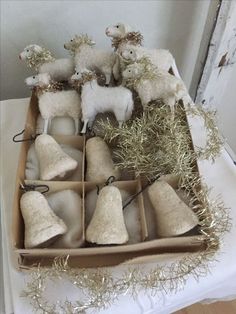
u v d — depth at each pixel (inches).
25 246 20.5
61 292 21.1
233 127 41.9
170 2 35.3
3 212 24.9
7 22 33.2
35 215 21.2
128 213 23.0
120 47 27.5
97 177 23.9
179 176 23.6
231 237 23.8
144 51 28.2
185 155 24.0
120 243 20.5
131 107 26.3
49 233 20.4
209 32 36.2
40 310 20.3
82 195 23.4
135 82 26.0
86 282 19.5
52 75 29.4
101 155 24.6
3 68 37.2
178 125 25.1
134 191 24.2
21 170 24.0
